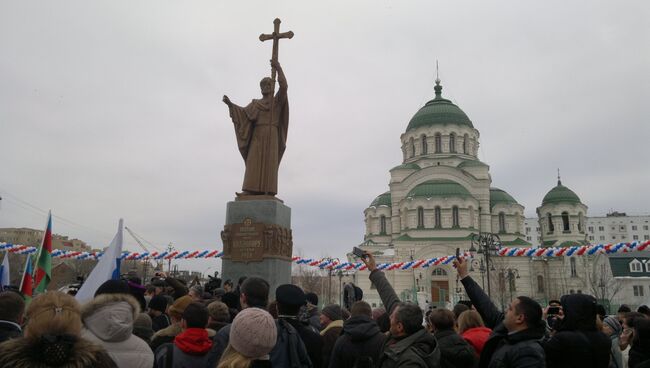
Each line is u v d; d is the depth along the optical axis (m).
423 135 99.69
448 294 80.44
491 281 82.25
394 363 6.39
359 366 6.58
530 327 6.75
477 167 94.31
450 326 7.99
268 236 16.50
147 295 13.12
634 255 84.38
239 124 17.75
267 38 18.30
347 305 11.50
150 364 6.02
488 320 8.41
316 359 7.72
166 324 10.31
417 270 82.50
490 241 47.50
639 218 197.62
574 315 7.32
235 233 16.72
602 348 7.12
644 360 8.68
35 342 3.94
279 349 6.70
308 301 11.62
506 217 95.25
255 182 17.42
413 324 6.77
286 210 17.91
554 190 98.94
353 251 9.40
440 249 82.81
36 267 13.84
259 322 5.20
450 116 99.50
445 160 96.94
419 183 94.31
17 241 112.81
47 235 14.03
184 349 6.98
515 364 6.38
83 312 5.79
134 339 6.13
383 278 8.92
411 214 87.94
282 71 17.77
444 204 86.75
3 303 6.46
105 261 12.29
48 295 4.63
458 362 7.51
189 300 8.52
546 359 7.21
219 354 6.74
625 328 11.47
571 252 26.80
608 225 199.88
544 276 91.50
